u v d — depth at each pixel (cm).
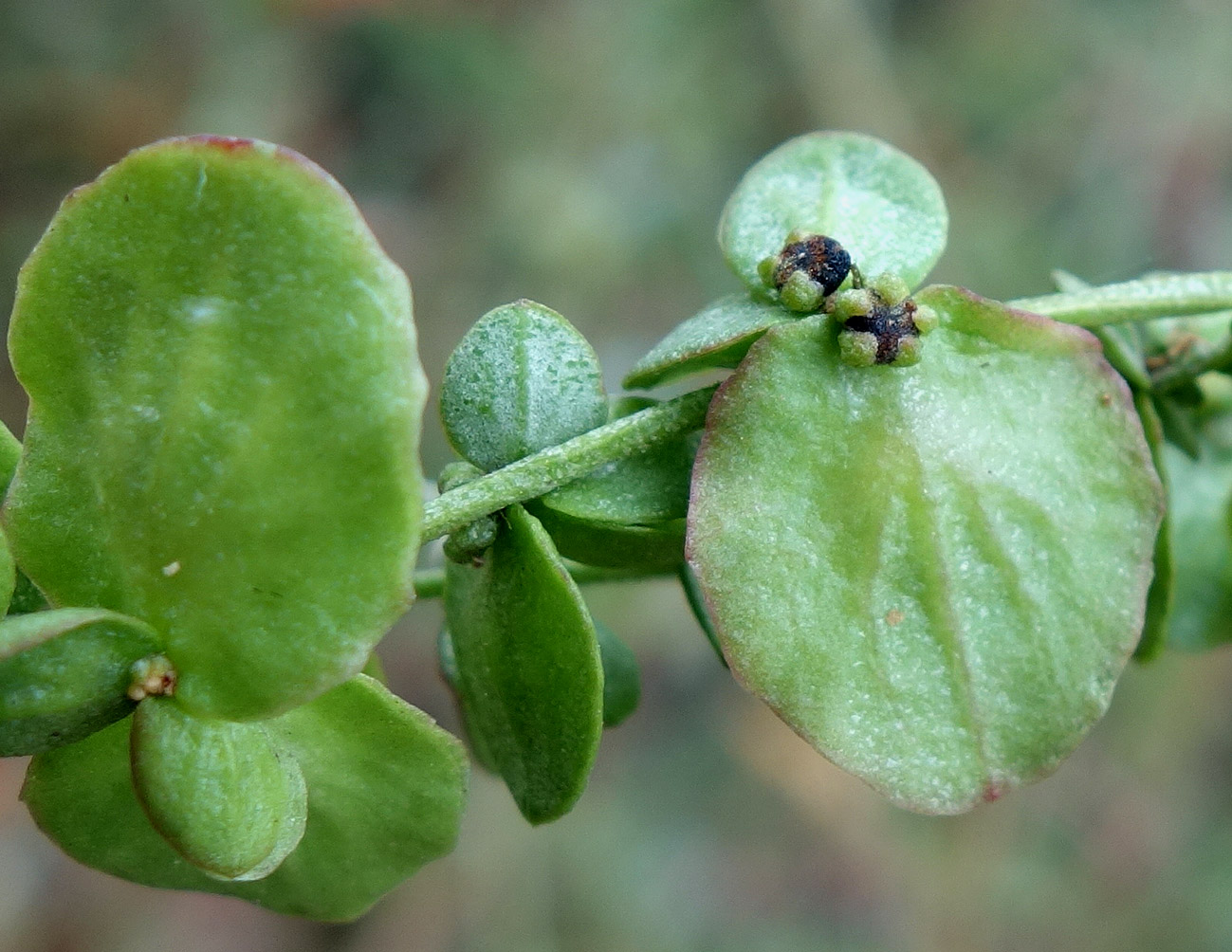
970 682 6
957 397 6
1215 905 16
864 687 6
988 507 6
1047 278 17
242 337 5
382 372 5
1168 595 7
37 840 16
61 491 6
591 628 6
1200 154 18
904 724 6
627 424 6
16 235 16
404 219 18
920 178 6
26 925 15
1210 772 16
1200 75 18
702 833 16
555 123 18
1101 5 18
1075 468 6
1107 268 17
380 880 6
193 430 6
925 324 6
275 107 18
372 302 5
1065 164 18
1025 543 6
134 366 6
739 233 6
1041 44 18
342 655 5
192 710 6
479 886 16
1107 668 6
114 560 6
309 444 5
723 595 6
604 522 6
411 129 19
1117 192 18
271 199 5
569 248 18
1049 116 18
